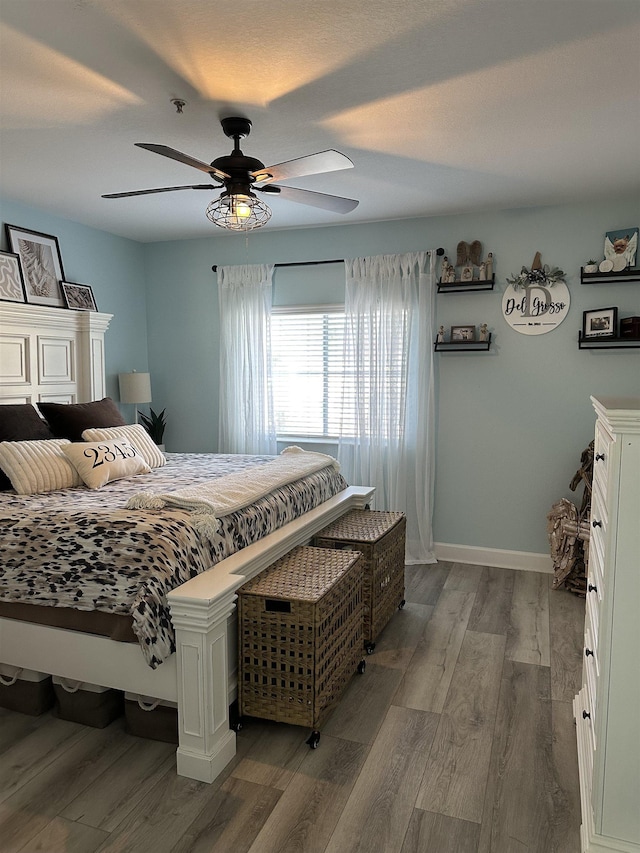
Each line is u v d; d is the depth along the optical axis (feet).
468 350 14.51
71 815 6.26
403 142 9.80
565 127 9.18
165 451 17.95
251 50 6.89
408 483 15.28
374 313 15.11
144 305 17.83
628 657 5.26
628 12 6.16
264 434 16.58
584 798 6.23
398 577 11.73
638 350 13.32
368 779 6.88
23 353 12.91
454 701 8.59
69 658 7.58
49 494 9.66
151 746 7.48
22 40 6.62
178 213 14.25
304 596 7.43
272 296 16.51
